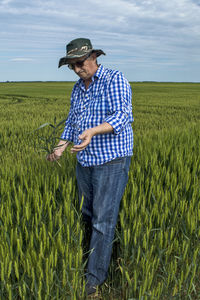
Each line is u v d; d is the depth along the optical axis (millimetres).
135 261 2521
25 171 3898
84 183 2742
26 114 14141
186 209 2969
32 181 3416
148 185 3424
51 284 2143
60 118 12109
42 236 2480
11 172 3826
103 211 2561
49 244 2480
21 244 2383
